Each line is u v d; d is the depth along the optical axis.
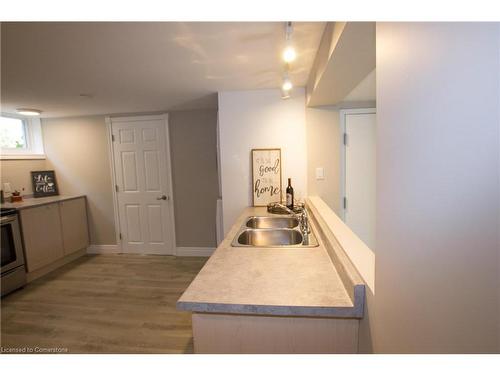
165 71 1.91
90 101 2.84
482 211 0.34
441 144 0.42
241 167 2.62
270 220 2.19
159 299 2.60
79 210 3.73
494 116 0.32
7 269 2.72
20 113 3.33
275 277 1.09
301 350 0.96
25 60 1.64
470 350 0.36
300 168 2.56
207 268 1.19
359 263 0.98
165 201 3.72
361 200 2.73
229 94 2.55
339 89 1.79
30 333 2.11
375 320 0.75
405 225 0.54
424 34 0.46
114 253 3.89
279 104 2.53
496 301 0.32
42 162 3.81
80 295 2.70
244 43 1.45
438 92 0.42
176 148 3.60
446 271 0.41
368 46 1.09
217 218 3.19
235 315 0.96
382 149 0.66
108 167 3.78
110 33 1.31
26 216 2.96
